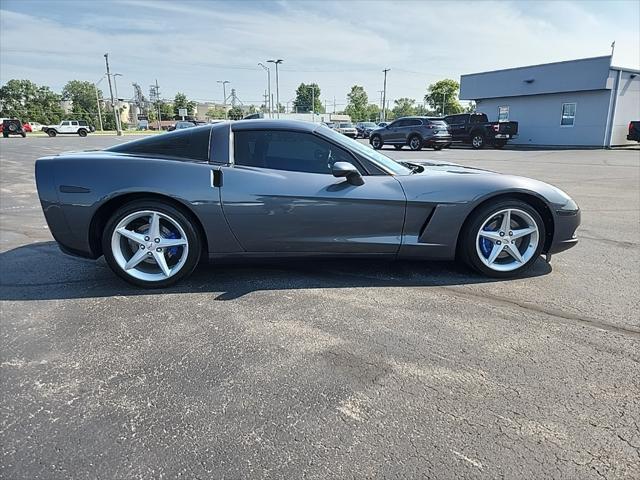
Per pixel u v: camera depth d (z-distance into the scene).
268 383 2.10
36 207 6.71
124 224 3.15
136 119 106.62
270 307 2.93
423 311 2.85
